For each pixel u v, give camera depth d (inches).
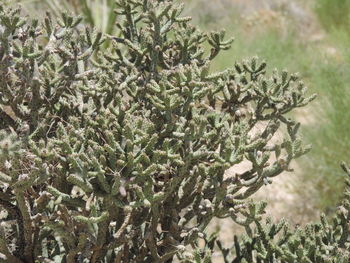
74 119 76.9
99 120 76.7
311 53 275.9
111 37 93.4
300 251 85.9
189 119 87.2
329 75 212.1
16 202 83.0
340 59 238.7
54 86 89.2
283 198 198.4
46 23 87.1
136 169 71.8
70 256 77.5
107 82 87.4
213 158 88.2
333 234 96.0
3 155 64.6
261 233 93.7
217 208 83.3
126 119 74.6
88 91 87.6
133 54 97.3
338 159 192.9
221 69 269.9
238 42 310.5
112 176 72.1
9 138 65.8
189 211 87.1
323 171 193.2
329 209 194.5
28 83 80.0
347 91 201.2
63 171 75.6
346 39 245.3
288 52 299.6
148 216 87.0
